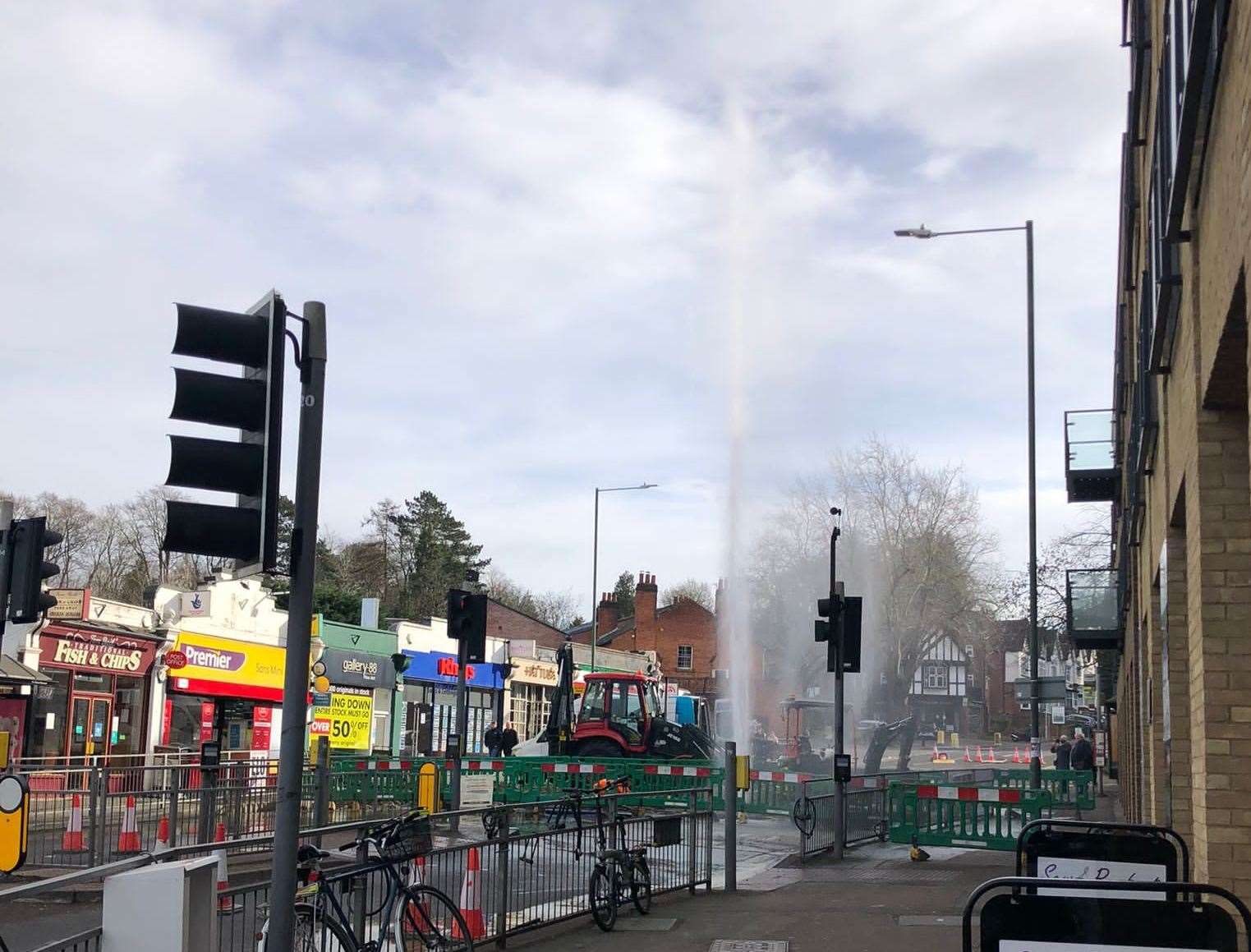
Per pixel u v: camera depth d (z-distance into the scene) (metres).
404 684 46.06
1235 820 7.39
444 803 22.81
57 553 68.88
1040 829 6.97
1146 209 11.74
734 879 14.20
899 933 11.30
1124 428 21.39
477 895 10.36
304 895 7.94
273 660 38.69
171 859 7.09
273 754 38.75
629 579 122.06
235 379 6.95
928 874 15.89
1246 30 5.15
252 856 15.77
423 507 91.31
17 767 17.31
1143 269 12.44
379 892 8.72
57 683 30.55
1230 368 6.83
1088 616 30.09
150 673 33.91
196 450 6.79
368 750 43.00
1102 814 28.84
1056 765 40.22
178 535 6.66
